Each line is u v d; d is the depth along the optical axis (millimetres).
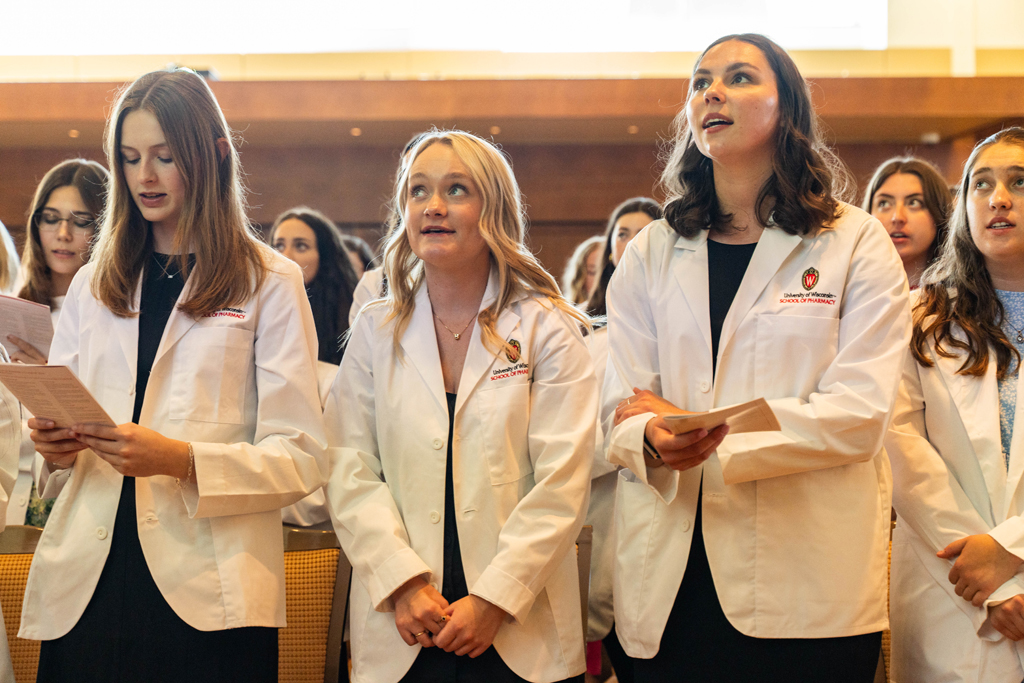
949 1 6023
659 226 1806
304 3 6000
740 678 1533
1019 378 1798
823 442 1489
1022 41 5996
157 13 5926
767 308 1616
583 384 1670
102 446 1443
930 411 1862
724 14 5996
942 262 2008
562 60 6020
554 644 1571
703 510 1580
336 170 6113
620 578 1636
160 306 1681
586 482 1606
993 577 1635
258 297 1698
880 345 1553
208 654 1527
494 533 1579
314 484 1638
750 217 1726
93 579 1529
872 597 1530
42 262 2693
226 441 1613
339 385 1773
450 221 1664
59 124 5457
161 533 1546
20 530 1970
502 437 1612
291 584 1947
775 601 1521
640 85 5539
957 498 1757
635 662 1606
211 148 1680
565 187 6207
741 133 1643
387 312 1763
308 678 1910
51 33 5859
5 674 1690
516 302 1716
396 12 6020
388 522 1567
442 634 1470
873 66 6066
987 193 1882
